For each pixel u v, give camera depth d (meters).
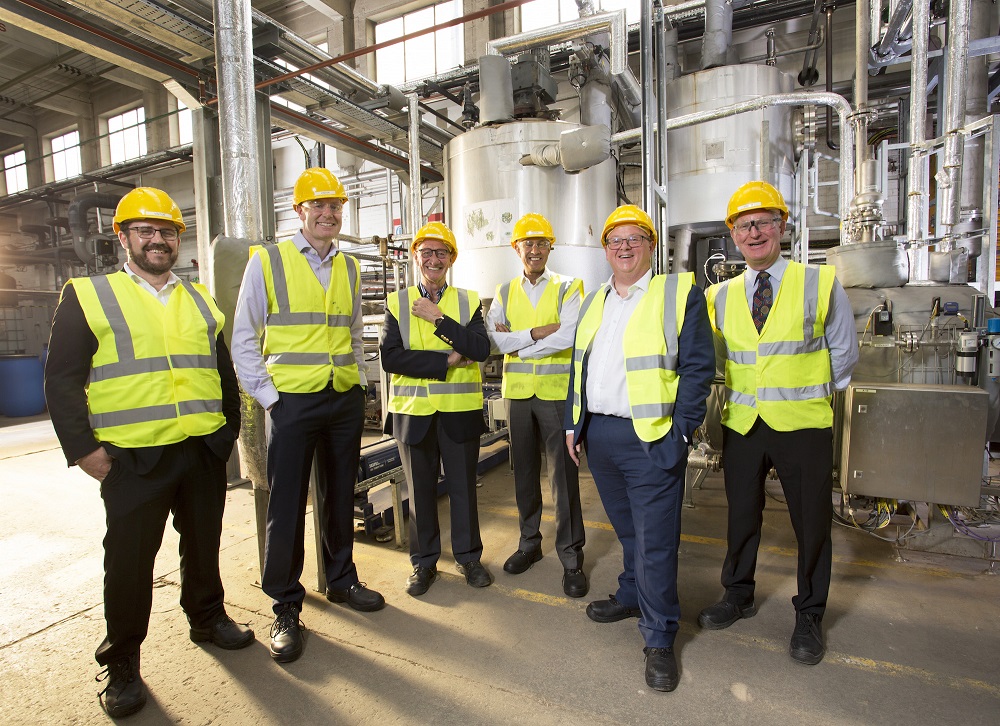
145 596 1.67
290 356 1.90
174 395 1.67
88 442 1.52
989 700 1.59
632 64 6.24
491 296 3.89
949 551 2.55
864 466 2.50
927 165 3.73
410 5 7.44
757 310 1.87
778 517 3.10
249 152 2.42
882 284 2.82
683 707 1.58
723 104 4.50
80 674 1.82
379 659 1.85
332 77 4.70
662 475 1.67
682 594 2.25
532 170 3.74
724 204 4.52
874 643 1.88
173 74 4.07
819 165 6.23
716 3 4.81
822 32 5.69
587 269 3.87
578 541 2.28
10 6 3.19
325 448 2.11
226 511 3.44
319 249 2.01
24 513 3.51
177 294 1.75
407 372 2.16
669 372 1.67
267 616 2.14
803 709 1.57
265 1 8.08
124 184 10.76
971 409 2.32
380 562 2.60
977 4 4.88
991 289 3.59
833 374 1.87
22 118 11.23
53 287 13.02
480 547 2.39
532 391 2.29
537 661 1.81
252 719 1.58
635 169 6.80
